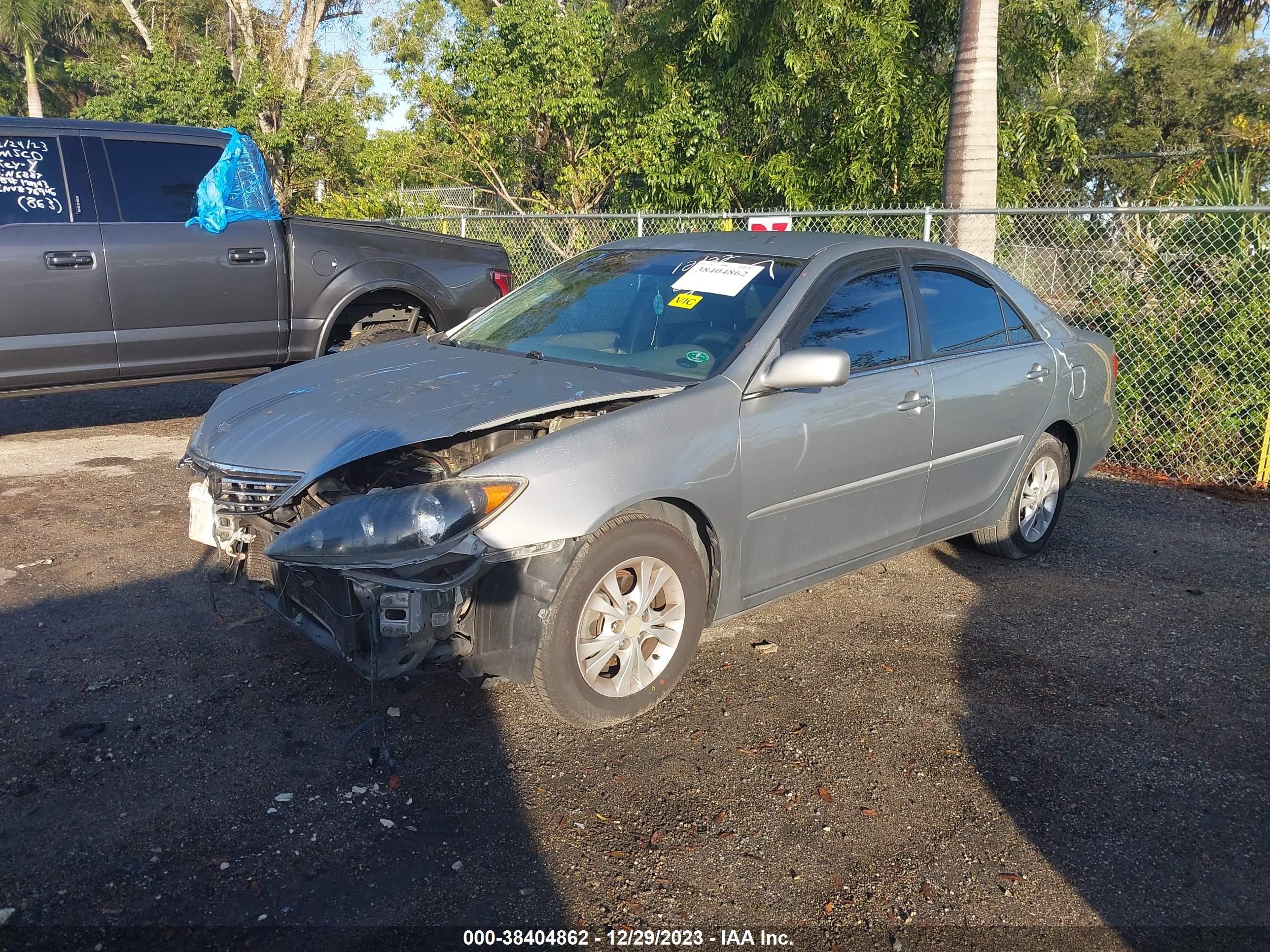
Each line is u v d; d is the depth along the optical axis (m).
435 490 3.08
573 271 4.94
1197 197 8.68
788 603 4.88
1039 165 14.59
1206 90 27.09
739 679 4.04
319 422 3.58
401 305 8.02
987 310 5.07
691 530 3.73
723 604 3.84
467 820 3.06
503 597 3.25
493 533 3.09
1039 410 5.22
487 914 2.67
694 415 3.59
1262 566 5.65
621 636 3.49
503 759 3.39
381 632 3.12
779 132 14.78
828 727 3.68
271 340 7.38
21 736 3.42
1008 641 4.50
